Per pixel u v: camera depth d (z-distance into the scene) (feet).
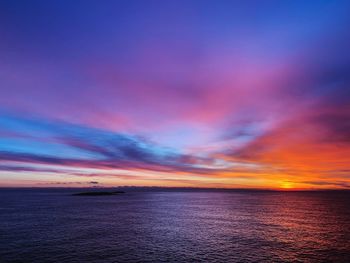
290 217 271.69
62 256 122.31
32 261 115.14
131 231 187.42
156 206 429.79
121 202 534.37
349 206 424.05
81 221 239.09
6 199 639.76
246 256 123.85
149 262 114.93
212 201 596.29
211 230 192.03
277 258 120.57
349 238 162.30
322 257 122.21
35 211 331.77
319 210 351.46
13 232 181.88
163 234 176.35
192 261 116.57
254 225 216.33
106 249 135.13
